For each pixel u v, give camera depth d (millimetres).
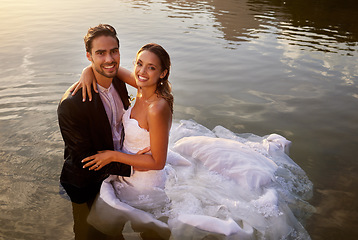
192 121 4195
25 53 6516
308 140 3938
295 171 3311
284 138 3797
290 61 6582
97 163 2803
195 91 5191
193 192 2906
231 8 11969
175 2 13094
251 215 2652
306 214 2744
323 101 4926
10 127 3986
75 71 5633
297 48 7398
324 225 2629
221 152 3281
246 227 2537
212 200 2826
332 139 3963
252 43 7738
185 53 6910
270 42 7832
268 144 3652
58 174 3238
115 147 3139
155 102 2729
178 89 5246
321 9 12141
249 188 2953
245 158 3230
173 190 2953
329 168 3422
